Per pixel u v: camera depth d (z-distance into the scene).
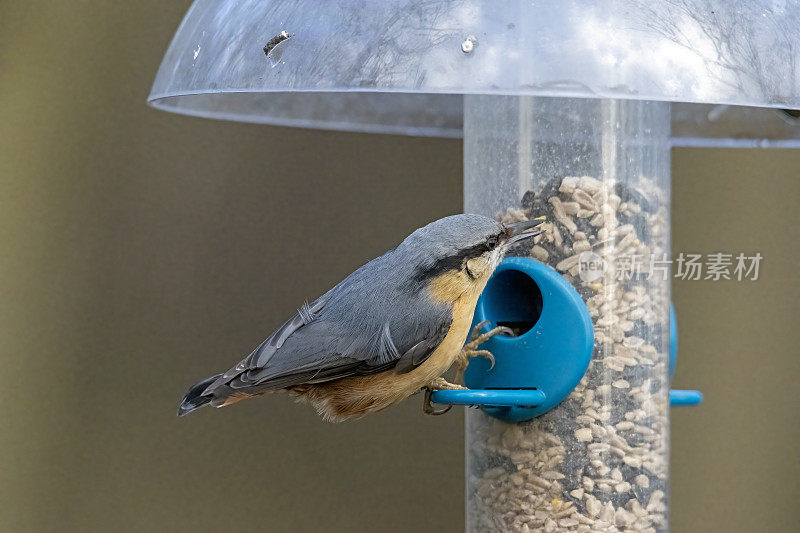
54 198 12.72
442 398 7.98
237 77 6.94
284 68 6.79
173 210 12.69
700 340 12.22
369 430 12.13
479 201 8.94
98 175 12.77
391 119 10.02
